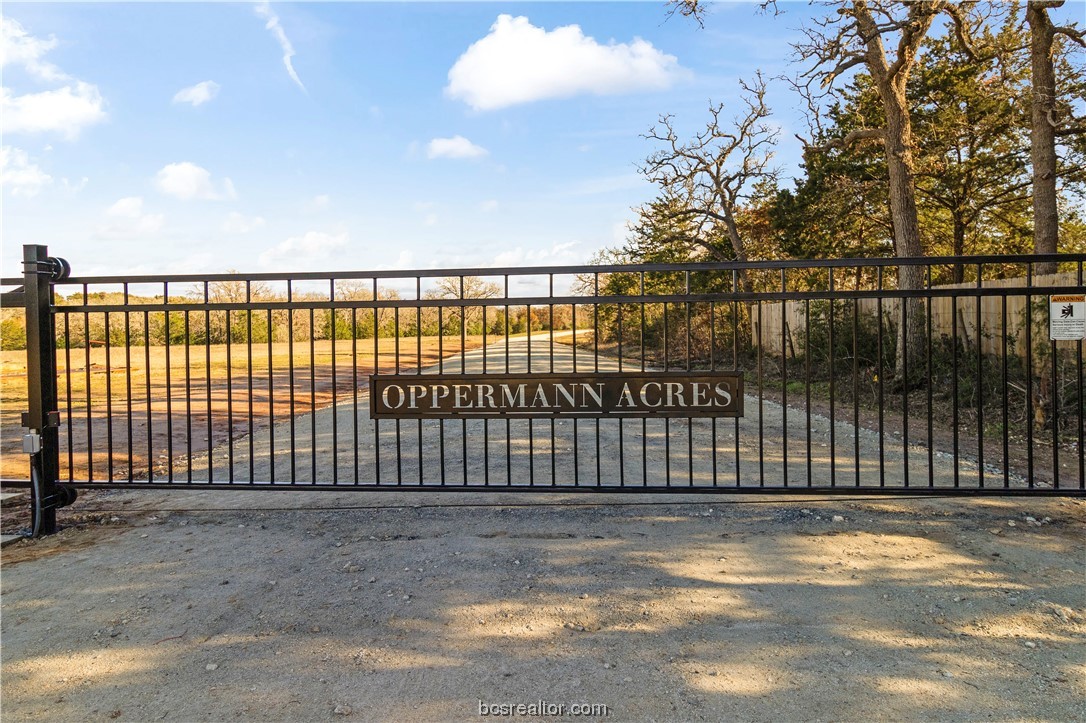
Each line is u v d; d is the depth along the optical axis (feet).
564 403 13.92
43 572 11.44
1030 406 13.71
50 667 8.21
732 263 13.51
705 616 9.36
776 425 26.91
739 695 7.36
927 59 51.31
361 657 8.33
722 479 17.37
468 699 7.34
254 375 53.01
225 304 14.42
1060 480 17.07
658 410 13.83
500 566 11.40
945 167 49.85
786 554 11.79
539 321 139.74
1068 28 36.81
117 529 13.96
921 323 37.24
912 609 9.50
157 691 7.62
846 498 15.30
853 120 53.06
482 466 19.33
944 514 14.05
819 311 46.03
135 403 36.94
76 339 81.92
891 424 27.07
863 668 7.93
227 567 11.58
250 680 7.83
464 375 14.07
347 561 11.78
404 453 21.61
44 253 14.08
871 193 52.70
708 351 61.46
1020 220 58.29
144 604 10.03
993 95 45.60
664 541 12.59
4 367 61.57
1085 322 13.21
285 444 23.79
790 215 56.90
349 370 57.57
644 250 80.74
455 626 9.14
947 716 6.93
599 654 8.32
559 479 17.47
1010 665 7.95
